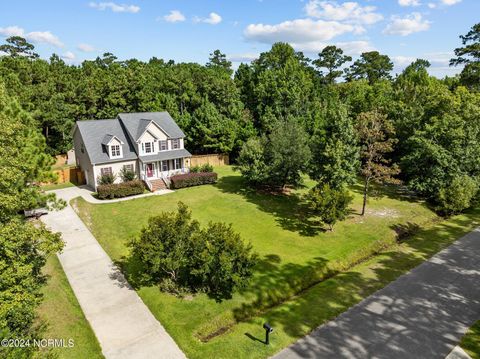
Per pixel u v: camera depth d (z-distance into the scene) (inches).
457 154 1184.8
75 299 600.4
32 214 964.0
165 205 1121.4
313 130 1820.9
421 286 675.4
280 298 647.1
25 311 400.5
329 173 998.4
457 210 1139.9
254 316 590.2
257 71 2576.3
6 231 398.3
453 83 2292.1
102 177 1259.8
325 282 697.0
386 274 729.0
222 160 1840.6
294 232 940.6
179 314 567.5
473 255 821.2
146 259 578.2
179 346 493.0
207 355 474.9
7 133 499.8
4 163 475.5
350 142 1030.4
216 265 592.7
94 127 1352.1
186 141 1865.2
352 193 1314.0
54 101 1736.0
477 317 574.9
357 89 2354.8
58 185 1364.4
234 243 589.0
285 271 726.5
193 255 601.6
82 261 743.7
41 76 1993.1
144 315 563.5
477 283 688.4
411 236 959.6
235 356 473.1
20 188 552.1
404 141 1438.2
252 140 1309.1
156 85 2380.7
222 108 2127.2
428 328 542.9
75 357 456.4
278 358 471.2
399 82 2778.1
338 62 3400.6
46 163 669.9
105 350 480.7
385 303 613.9
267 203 1169.4
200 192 1277.1
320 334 523.8
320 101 2364.7
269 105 2130.9
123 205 1113.4
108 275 688.4
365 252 845.2
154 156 1375.5
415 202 1221.7
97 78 2154.3
